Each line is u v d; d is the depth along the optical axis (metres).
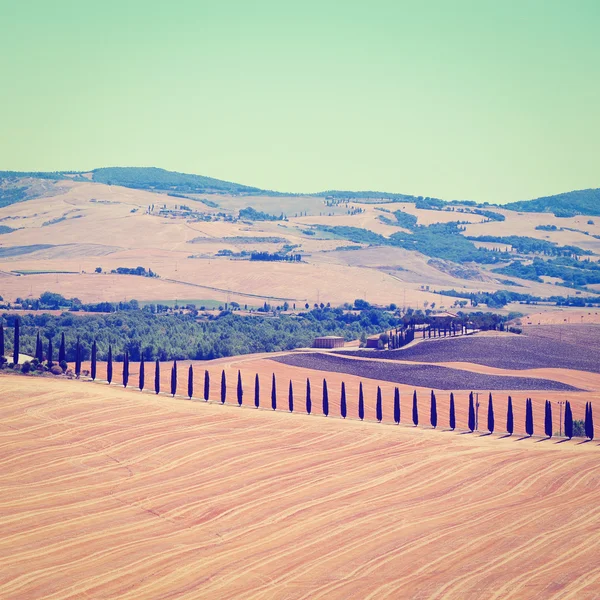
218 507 145.88
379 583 116.62
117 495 151.00
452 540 132.50
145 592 113.06
